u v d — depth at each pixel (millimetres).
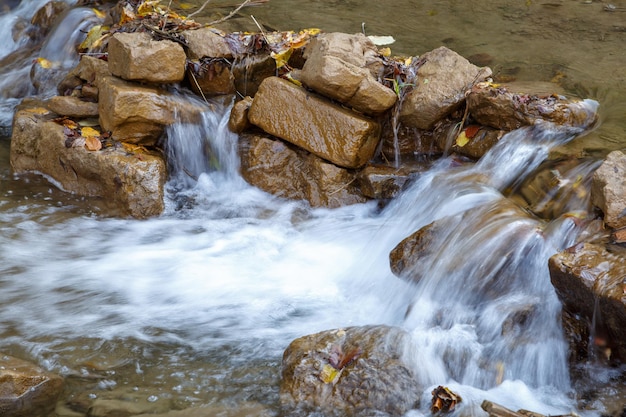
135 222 5398
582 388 3730
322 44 5535
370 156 5508
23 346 4055
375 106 5383
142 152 5609
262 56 5879
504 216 4375
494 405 3346
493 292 4160
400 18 7391
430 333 3949
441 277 4285
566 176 4770
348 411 3561
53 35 7297
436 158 5566
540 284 4094
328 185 5430
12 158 5902
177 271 4832
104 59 6121
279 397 3674
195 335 4199
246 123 5695
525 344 3859
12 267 4805
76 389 3744
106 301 4508
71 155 5566
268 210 5527
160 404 3648
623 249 3826
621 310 3523
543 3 7812
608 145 5020
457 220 4484
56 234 5203
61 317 4340
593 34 6945
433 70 5586
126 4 6855
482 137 5305
